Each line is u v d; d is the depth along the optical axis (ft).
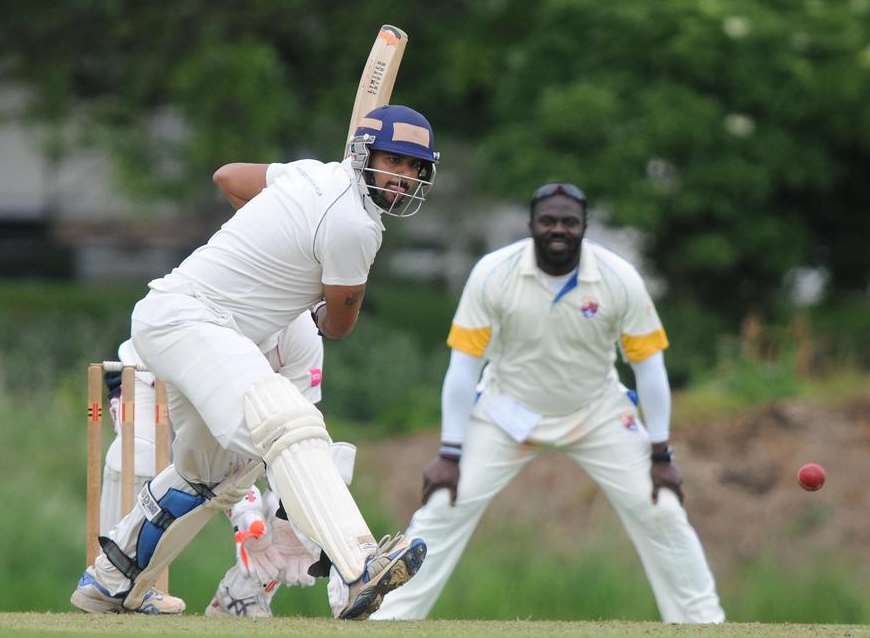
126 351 68.49
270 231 55.62
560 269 79.56
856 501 128.06
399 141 55.42
